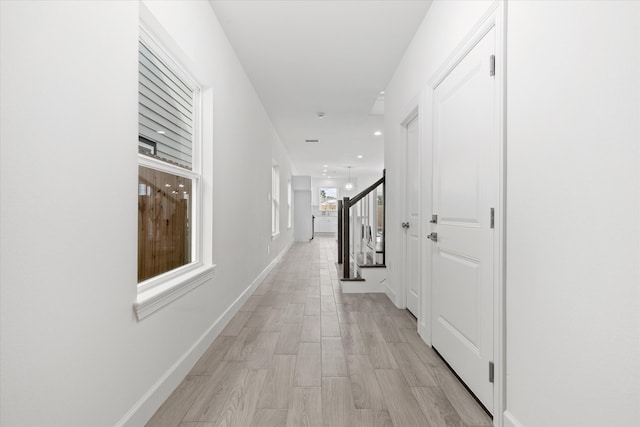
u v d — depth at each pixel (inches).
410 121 132.3
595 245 38.8
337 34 118.2
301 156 386.0
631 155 34.1
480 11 67.8
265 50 129.6
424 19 106.4
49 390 40.1
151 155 72.1
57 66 41.1
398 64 141.6
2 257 34.4
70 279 43.5
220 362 87.4
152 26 68.7
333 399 69.7
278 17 107.6
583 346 40.7
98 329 49.1
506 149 58.5
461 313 77.1
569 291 43.0
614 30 36.1
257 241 181.6
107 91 51.1
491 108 63.4
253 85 166.9
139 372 60.1
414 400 69.3
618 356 35.8
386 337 106.3
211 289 101.2
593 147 39.0
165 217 79.4
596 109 38.6
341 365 85.9
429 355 92.4
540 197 48.9
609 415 37.0
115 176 53.2
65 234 42.6
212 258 101.1
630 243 34.4
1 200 34.2
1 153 34.2
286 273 223.6
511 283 56.6
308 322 121.2
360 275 179.9
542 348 48.4
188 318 82.9
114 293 52.8
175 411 65.1
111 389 52.0
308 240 474.3
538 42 49.2
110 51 51.8
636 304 33.7
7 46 34.7
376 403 68.2
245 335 107.6
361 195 174.7
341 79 159.0
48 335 39.9
